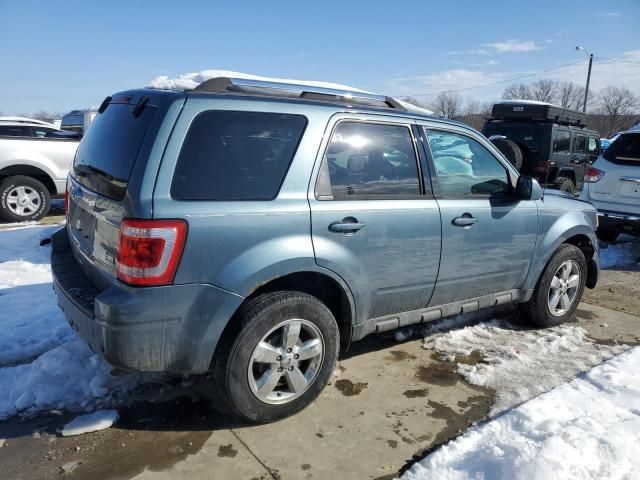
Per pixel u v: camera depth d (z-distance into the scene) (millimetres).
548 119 11633
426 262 3527
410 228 3373
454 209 3639
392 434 2951
